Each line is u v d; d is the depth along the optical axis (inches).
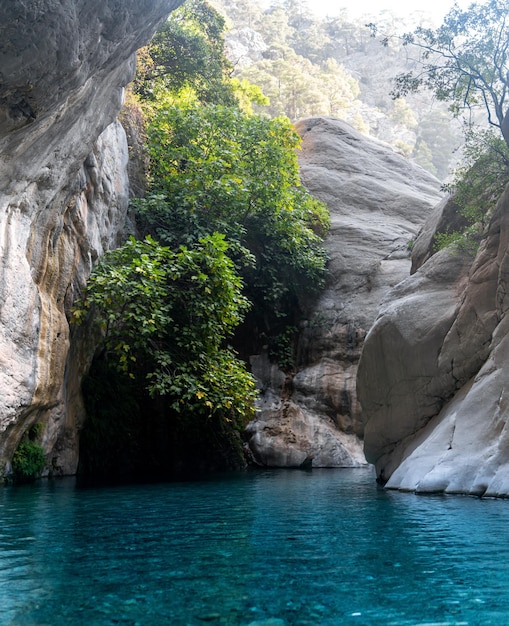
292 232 757.3
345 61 4463.6
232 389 519.8
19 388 378.9
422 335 402.0
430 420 404.8
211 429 621.3
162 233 641.6
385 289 765.9
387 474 431.5
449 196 498.9
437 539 187.9
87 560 160.2
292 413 690.2
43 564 155.5
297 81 3095.5
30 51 255.4
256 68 3097.9
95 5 273.6
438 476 318.7
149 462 581.6
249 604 120.6
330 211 908.6
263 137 749.9
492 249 379.6
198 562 157.1
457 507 257.9
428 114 3767.2
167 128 721.0
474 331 374.6
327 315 764.0
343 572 145.7
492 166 430.9
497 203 383.9
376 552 168.9
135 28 320.5
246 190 668.1
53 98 297.1
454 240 434.0
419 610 116.7
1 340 364.5
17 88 272.2
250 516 247.9
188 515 251.9
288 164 759.7
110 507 281.3
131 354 558.9
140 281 515.5
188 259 526.0
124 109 682.2
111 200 547.5
